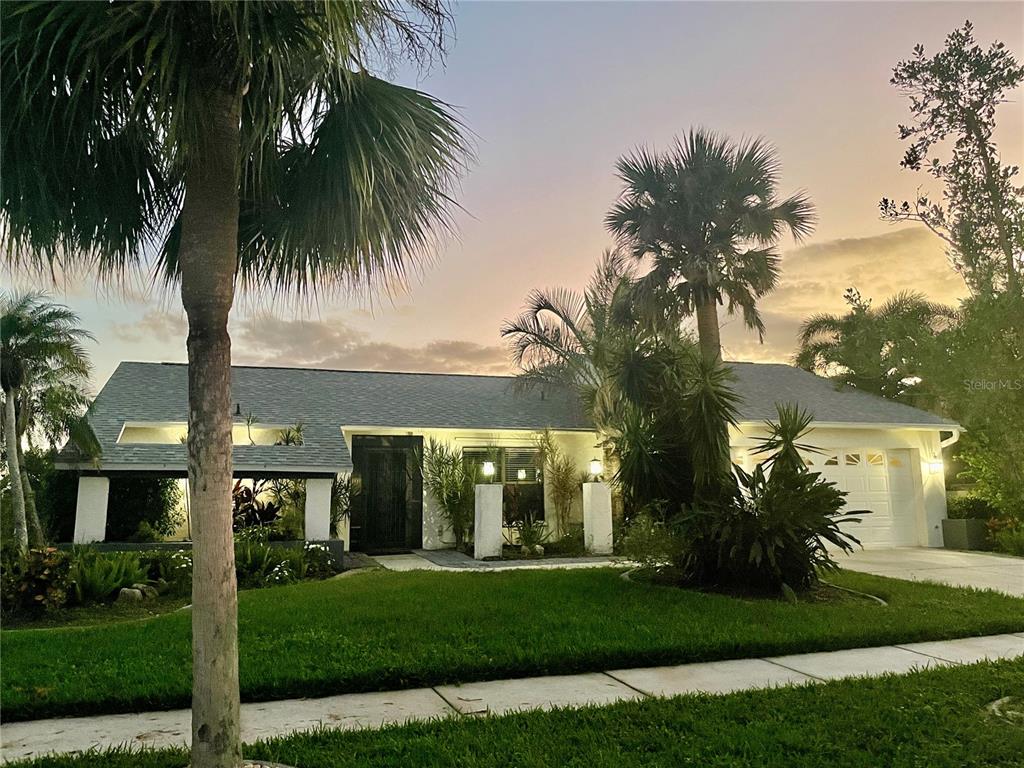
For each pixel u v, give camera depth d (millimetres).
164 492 13336
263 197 4383
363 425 14898
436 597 8172
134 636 6348
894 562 12773
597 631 6340
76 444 11398
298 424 14328
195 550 3336
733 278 13930
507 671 5340
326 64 3432
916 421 16188
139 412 13773
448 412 16188
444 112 4270
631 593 8367
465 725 4207
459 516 14766
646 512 9648
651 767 3605
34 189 3678
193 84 3219
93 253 4281
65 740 4070
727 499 8938
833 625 6641
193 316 3434
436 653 5551
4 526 11211
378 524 15109
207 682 3260
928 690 4828
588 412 15688
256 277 4895
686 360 9789
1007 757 3762
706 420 8914
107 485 11641
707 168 13828
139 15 2982
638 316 14453
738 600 7969
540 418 16438
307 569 11141
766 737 3984
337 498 14164
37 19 3027
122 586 9281
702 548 8953
